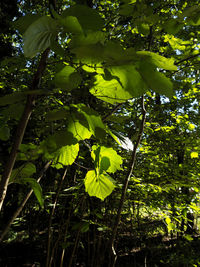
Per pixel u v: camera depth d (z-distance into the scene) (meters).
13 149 0.63
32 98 0.63
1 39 6.51
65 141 0.74
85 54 0.46
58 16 0.42
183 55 2.12
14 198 4.66
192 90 3.52
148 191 3.22
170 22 0.93
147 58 0.50
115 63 0.49
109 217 4.31
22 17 0.52
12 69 1.08
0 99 0.61
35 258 5.36
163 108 4.02
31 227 5.48
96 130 0.68
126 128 3.69
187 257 4.90
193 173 3.72
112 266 1.71
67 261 5.00
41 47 0.43
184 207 3.17
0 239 0.76
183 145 3.72
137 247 6.54
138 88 0.55
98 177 0.89
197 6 0.82
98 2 4.04
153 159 4.11
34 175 2.34
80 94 0.72
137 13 1.04
